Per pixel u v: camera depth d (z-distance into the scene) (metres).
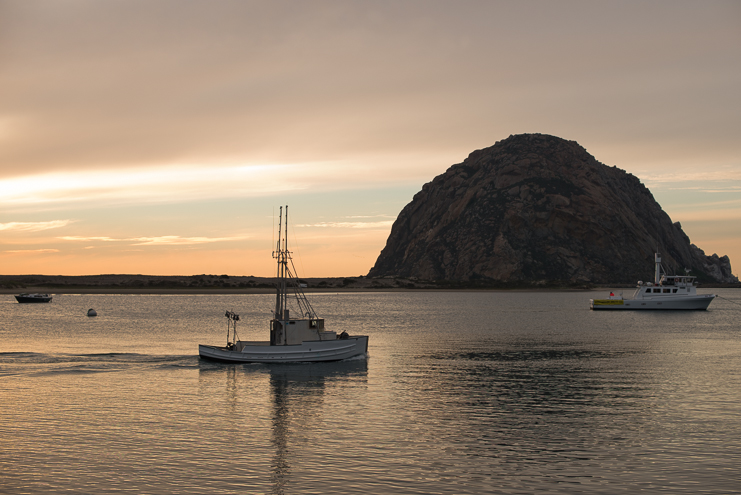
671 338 84.06
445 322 117.44
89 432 32.81
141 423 34.75
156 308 173.00
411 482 25.75
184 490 24.83
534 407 38.91
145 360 57.97
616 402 40.34
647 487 25.33
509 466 27.70
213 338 82.69
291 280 60.91
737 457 28.91
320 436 32.22
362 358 59.75
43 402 39.94
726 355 64.50
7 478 26.08
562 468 27.45
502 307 183.62
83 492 24.64
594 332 93.88
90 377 49.09
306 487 25.17
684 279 154.88
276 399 41.09
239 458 28.66
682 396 42.25
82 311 154.38
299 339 57.00
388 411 37.78
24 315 136.88
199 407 38.78
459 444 30.86
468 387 45.56
